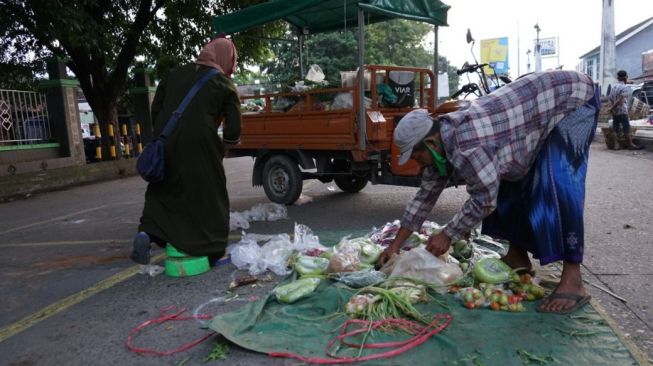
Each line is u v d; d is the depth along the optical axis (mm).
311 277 3598
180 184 4164
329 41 23531
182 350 2885
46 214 7906
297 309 3217
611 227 5047
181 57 14633
